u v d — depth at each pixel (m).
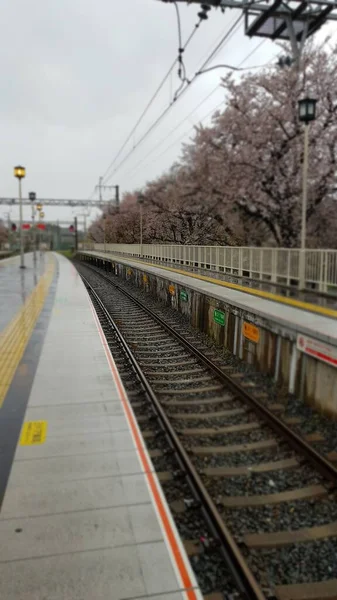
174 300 16.83
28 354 8.85
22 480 4.18
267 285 12.56
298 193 15.88
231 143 17.25
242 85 16.84
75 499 3.88
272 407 7.01
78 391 6.74
